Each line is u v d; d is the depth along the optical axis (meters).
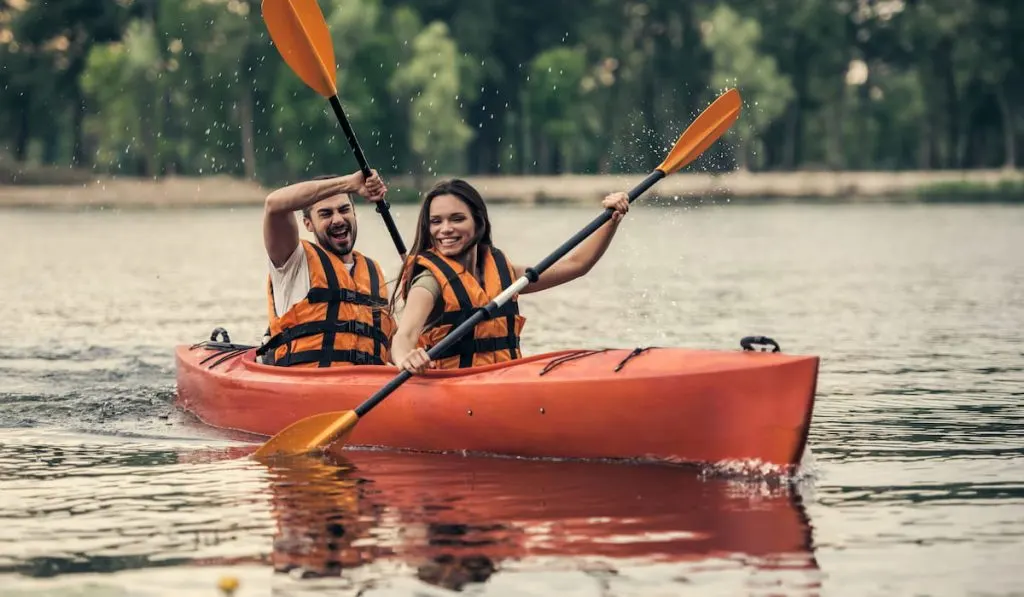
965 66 58.53
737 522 4.57
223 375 6.66
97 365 9.05
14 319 11.93
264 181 50.88
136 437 6.40
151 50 48.03
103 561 4.17
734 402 5.25
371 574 4.00
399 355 5.67
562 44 60.78
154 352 9.74
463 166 65.50
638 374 5.44
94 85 48.56
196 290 14.77
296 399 6.22
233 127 51.28
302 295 6.38
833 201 46.41
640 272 17.14
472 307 5.87
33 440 6.33
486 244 6.06
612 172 57.62
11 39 57.06
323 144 47.09
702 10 61.41
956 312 12.05
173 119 50.25
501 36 59.88
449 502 4.88
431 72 48.31
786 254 20.56
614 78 61.16
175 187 46.00
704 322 11.33
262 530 4.52
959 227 28.17
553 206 42.03
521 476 5.33
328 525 4.57
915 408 6.96
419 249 5.96
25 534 4.50
